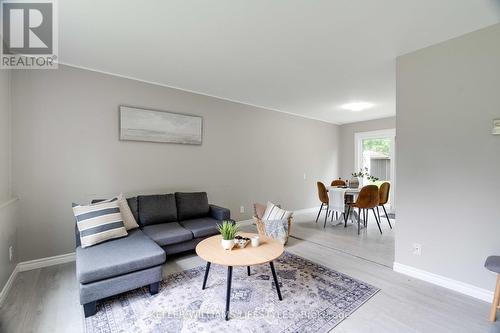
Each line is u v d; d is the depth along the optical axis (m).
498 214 2.03
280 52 2.60
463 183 2.21
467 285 2.19
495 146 2.04
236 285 2.32
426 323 1.80
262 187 4.95
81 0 1.75
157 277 2.15
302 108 5.04
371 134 6.15
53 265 2.76
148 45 2.45
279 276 2.51
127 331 1.70
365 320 1.83
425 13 1.91
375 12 1.91
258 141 4.88
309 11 1.90
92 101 3.03
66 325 1.76
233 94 4.10
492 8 1.84
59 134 2.82
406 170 2.58
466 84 2.19
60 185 2.83
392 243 3.62
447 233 2.31
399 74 2.65
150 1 1.78
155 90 3.53
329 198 4.60
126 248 2.25
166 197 3.36
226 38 2.32
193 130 3.90
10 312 1.91
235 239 2.34
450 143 2.28
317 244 3.56
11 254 2.35
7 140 2.44
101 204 2.58
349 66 2.96
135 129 3.33
